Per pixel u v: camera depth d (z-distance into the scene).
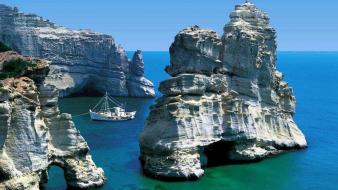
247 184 83.19
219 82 95.31
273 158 99.00
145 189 79.00
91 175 77.44
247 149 96.38
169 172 83.75
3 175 65.75
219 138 91.88
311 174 89.31
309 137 118.38
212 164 94.31
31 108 68.88
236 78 99.69
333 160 98.19
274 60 106.94
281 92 108.69
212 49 96.25
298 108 165.50
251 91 100.12
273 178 86.69
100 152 101.62
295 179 86.25
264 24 105.19
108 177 84.31
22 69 73.12
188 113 88.81
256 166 93.50
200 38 93.88
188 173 83.94
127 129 128.00
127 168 89.94
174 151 85.56
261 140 99.31
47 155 71.38
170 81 89.94
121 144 109.44
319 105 174.00
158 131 88.50
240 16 102.81
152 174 85.44
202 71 94.94
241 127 94.88
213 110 92.56
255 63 100.38
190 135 87.69
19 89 69.25
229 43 98.50
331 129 128.25
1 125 65.94
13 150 67.38
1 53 81.12
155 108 91.56
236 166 93.06
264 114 102.50
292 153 102.94
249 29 102.19
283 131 105.38
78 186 75.62
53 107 75.25
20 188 66.38
